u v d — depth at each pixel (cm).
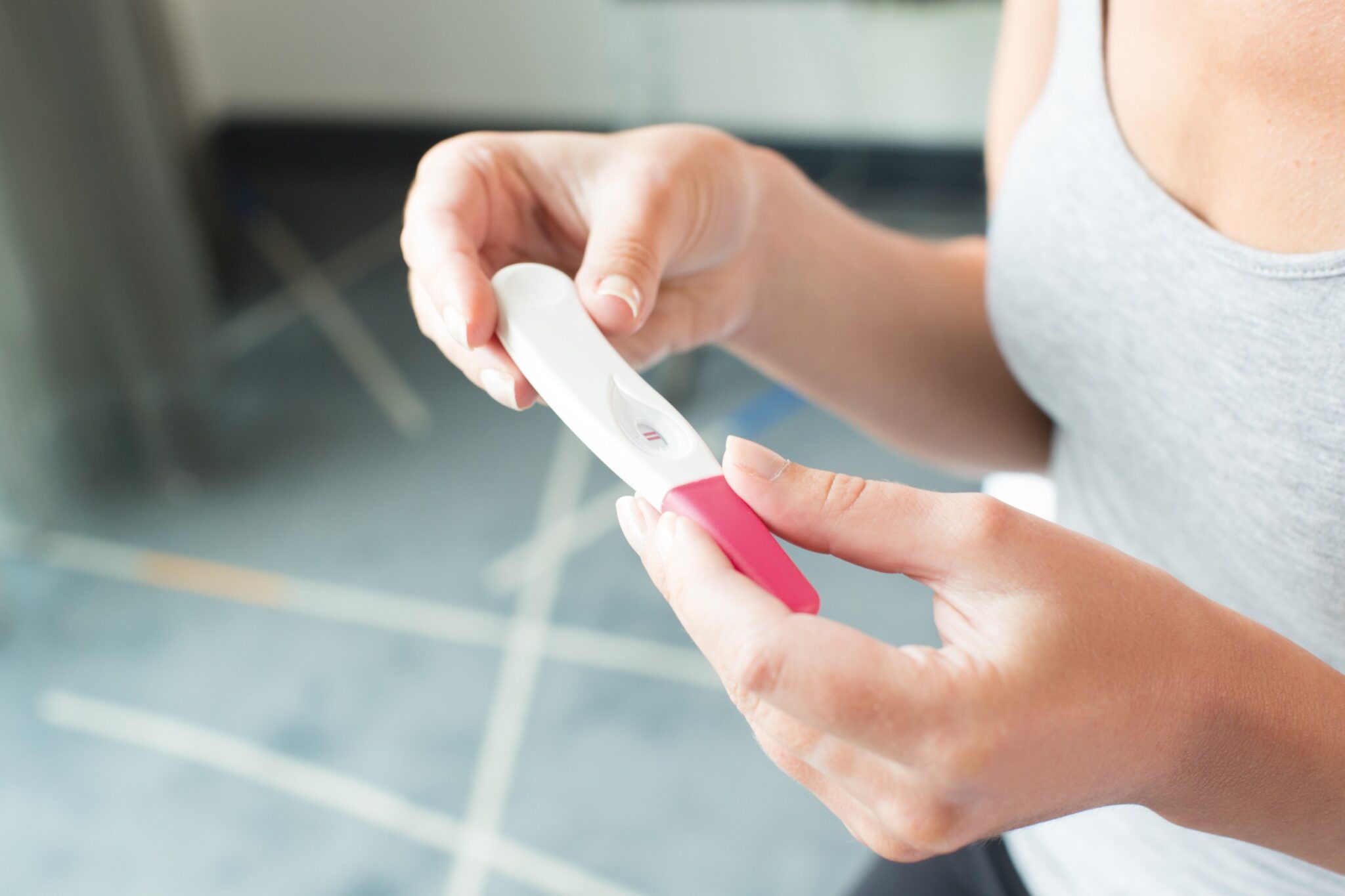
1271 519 45
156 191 182
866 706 33
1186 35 44
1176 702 36
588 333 50
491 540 172
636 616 159
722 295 59
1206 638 37
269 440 193
